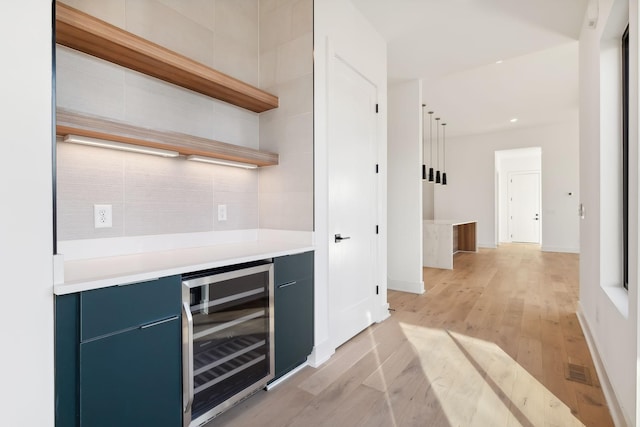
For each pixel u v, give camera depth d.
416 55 3.55
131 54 1.59
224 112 2.26
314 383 1.99
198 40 2.10
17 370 1.00
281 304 1.93
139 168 1.80
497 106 6.06
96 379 1.13
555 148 7.68
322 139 2.29
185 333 1.40
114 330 1.18
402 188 4.30
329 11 2.37
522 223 10.09
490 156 8.51
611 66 2.08
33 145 1.04
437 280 4.84
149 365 1.28
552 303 3.63
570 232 7.59
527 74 4.54
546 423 1.62
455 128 7.90
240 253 1.82
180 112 1.99
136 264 1.45
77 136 1.45
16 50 1.01
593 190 2.37
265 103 2.29
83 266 1.40
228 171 2.29
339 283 2.55
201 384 1.51
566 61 4.13
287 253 1.95
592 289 2.47
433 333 2.79
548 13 2.77
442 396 1.85
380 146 3.15
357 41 2.75
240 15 2.38
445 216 9.12
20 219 1.01
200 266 1.47
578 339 2.62
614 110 2.09
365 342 2.62
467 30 3.06
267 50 2.46
